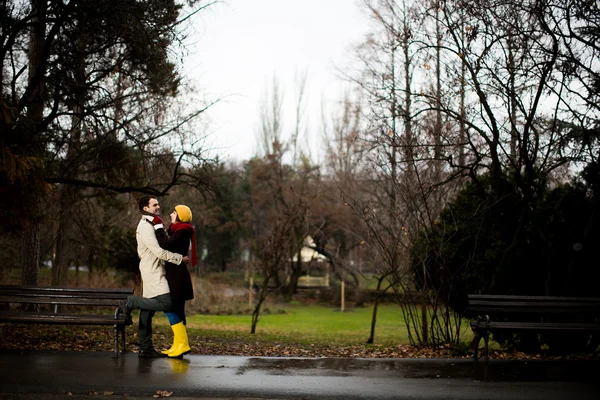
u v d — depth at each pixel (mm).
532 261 11883
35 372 7184
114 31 11875
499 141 11805
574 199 11641
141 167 14734
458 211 12594
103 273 24688
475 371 7957
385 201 15297
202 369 7637
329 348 11727
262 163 38219
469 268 12258
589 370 8055
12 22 11430
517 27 10688
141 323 8227
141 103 13867
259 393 6648
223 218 45219
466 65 11117
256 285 37906
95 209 21203
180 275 7926
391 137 12055
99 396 6371
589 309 9094
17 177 10211
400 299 12664
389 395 6684
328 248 32250
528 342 11086
